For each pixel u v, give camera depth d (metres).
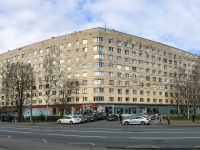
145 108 89.06
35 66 94.69
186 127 33.44
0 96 99.25
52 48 89.88
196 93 71.25
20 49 101.06
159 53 97.06
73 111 80.81
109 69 81.44
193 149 14.91
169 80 99.06
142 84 89.69
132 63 87.50
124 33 86.75
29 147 15.26
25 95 67.38
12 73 64.75
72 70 84.00
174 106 97.94
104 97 79.38
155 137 20.70
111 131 26.98
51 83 76.62
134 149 15.16
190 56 110.62
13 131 28.33
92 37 81.31
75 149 14.41
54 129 31.05
